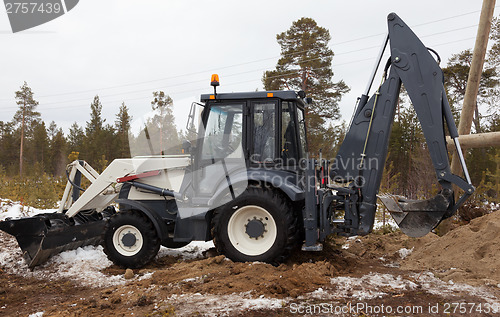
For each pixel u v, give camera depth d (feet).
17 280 16.26
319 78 75.77
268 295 12.28
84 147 122.11
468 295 12.07
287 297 12.17
